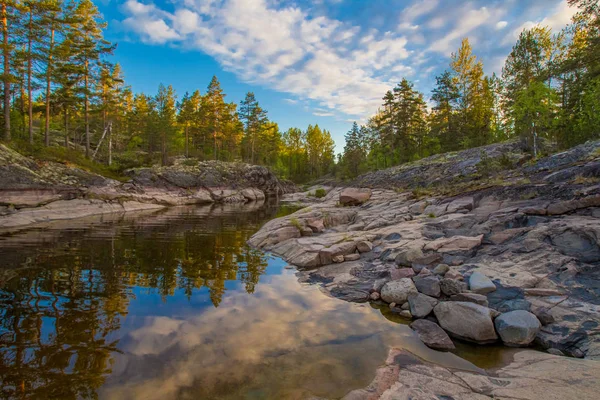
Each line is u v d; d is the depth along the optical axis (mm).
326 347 5035
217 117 59469
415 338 5441
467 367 4559
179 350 4801
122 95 49781
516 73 32438
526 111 21500
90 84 35625
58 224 17250
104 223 18250
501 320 5469
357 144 68250
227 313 6316
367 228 13289
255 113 65688
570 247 7234
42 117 41562
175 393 3781
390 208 16594
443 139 46875
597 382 3738
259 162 76000
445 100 47562
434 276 7512
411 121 50719
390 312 6625
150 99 64625
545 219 8672
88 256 10508
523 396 3602
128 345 4906
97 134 46938
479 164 20453
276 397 3760
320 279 8867
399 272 8062
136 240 13555
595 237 7000
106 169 33219
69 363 4352
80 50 32688
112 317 5949
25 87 29422
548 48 31719
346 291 7746
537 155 18188
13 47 25109
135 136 57344
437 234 10109
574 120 21016
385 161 59250
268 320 6035
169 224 18922
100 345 4883
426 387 3932
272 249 12398
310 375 4234
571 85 23562
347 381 4105
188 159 49156
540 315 5590
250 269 9703
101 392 3750
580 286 6164
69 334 5211
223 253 11742
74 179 23672
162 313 6219
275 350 4895
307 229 13656
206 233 16078
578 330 5125
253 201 44188
